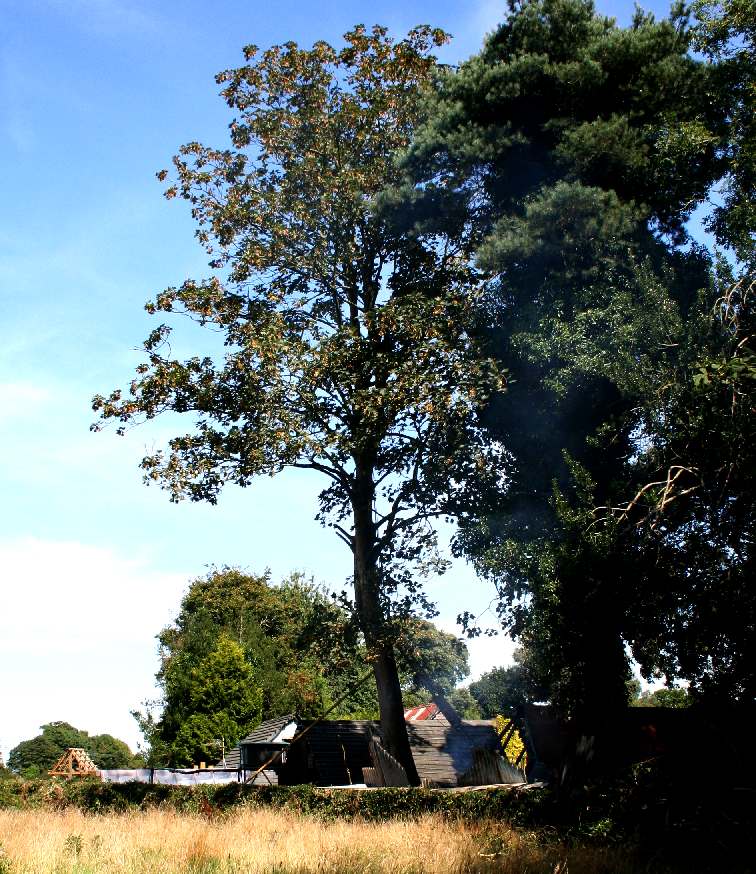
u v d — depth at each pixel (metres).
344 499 32.25
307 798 24.36
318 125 31.80
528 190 28.00
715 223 25.39
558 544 23.67
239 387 29.41
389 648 29.66
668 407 19.89
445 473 28.84
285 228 30.52
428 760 36.38
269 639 73.50
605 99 27.62
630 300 22.88
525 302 26.64
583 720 21.73
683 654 17.39
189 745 60.94
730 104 25.36
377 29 32.72
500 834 15.88
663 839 14.26
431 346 27.83
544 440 26.41
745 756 15.65
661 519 19.25
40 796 32.03
